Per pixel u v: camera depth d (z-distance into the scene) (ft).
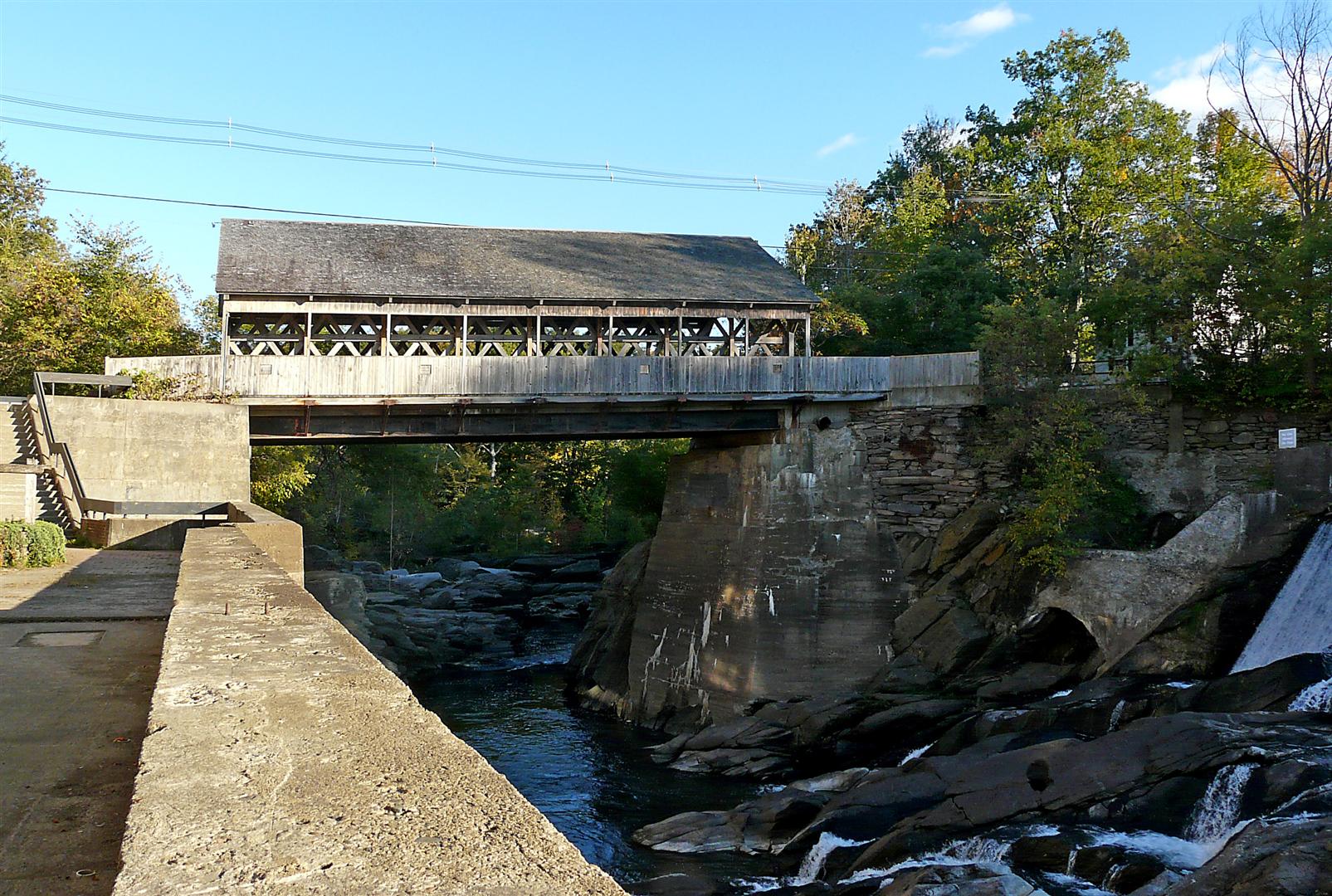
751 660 97.60
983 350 98.22
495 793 9.38
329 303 101.35
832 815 58.85
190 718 12.33
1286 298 87.92
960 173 208.44
